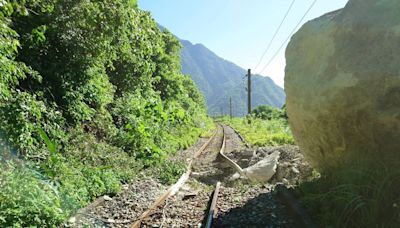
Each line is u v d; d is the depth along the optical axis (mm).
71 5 9773
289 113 7324
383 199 4711
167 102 25188
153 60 26672
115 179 8445
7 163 6035
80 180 7316
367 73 5078
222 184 10305
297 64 6926
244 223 5531
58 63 10133
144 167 11727
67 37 10070
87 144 9844
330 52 5938
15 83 8039
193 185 9781
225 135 30141
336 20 6008
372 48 5180
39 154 7570
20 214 4672
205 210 6520
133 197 7609
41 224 4914
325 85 5773
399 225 4273
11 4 7031
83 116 10703
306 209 5629
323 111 5922
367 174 5055
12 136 6965
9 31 6637
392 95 4895
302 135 7191
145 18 12742
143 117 14938
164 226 5695
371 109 5145
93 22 9945
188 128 26641
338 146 6148
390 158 5168
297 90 6672
